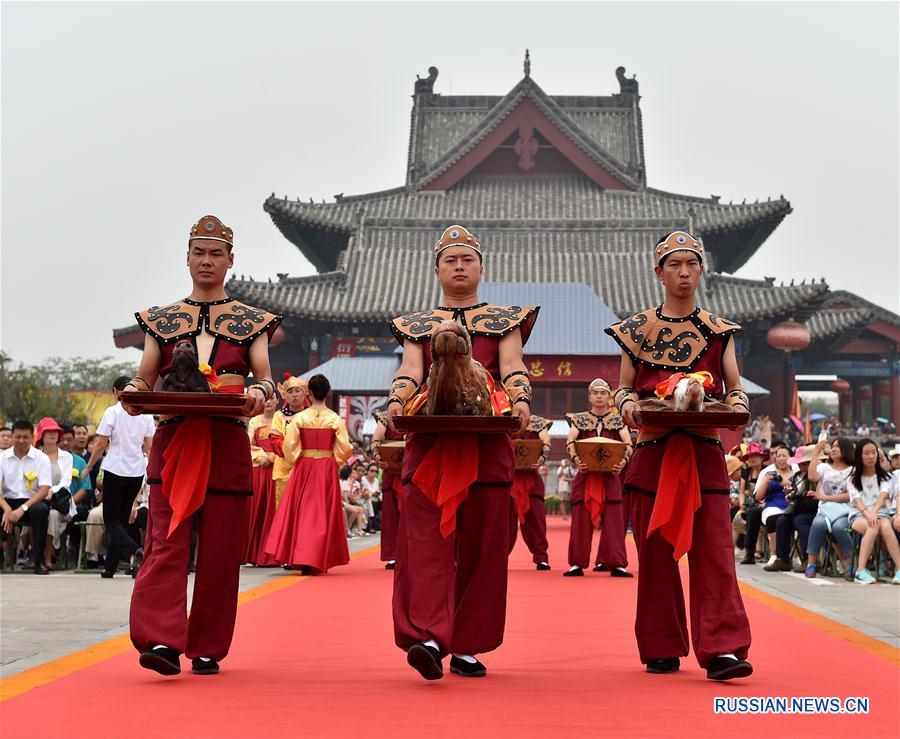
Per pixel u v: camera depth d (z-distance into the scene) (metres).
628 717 4.41
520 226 46.19
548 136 48.50
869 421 62.94
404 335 5.68
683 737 4.08
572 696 4.85
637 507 5.61
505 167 49.97
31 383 56.22
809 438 38.47
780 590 10.50
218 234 5.80
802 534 12.72
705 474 5.43
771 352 46.66
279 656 6.08
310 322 43.56
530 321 5.71
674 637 5.57
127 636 6.88
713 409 5.41
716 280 44.09
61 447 13.66
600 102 53.28
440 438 5.24
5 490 12.33
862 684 5.20
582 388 37.28
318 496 11.55
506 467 5.39
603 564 11.83
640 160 49.69
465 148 48.56
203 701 4.69
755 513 14.17
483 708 4.57
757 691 5.00
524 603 8.98
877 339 48.91
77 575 11.85
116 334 45.84
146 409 5.25
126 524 11.42
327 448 11.67
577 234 46.03
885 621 7.95
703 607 5.35
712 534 5.39
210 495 5.41
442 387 5.15
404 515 5.31
